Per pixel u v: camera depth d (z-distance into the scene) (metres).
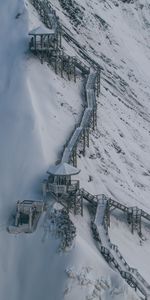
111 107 93.00
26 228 63.75
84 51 105.44
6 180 69.44
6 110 75.56
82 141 76.94
